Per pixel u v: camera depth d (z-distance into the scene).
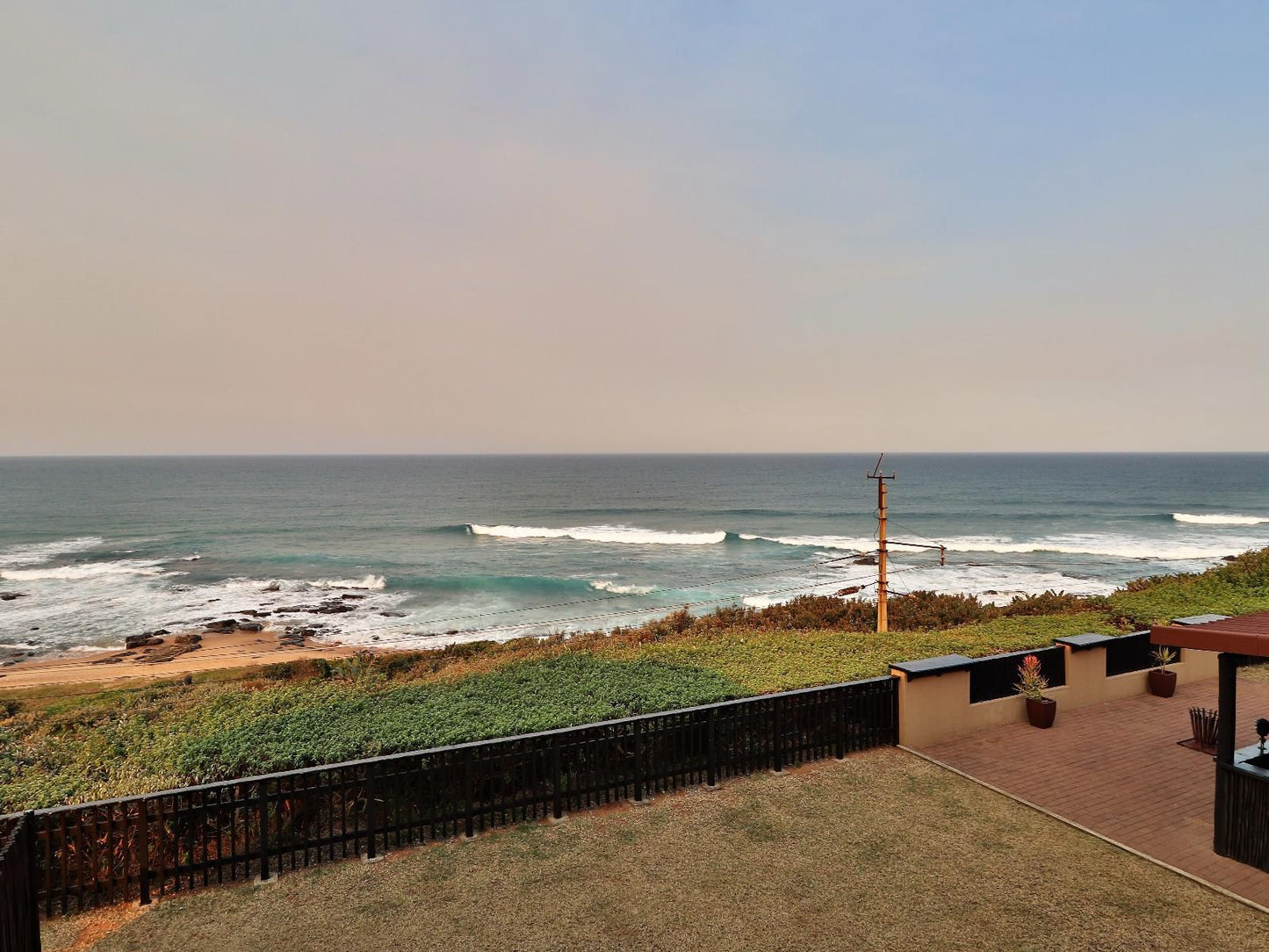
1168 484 132.50
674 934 5.53
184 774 7.32
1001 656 10.48
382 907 5.94
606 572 50.00
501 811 7.44
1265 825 6.32
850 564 50.75
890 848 6.81
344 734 7.93
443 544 67.25
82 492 140.50
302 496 126.94
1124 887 6.13
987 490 121.44
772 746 8.91
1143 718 10.53
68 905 6.08
